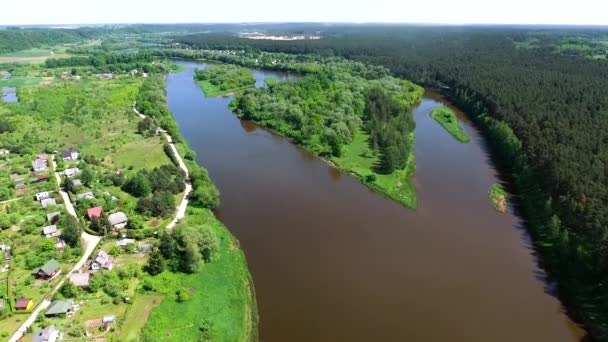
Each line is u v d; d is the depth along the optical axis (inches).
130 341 2719.0
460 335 2965.1
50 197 4584.2
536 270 3663.9
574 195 4003.4
